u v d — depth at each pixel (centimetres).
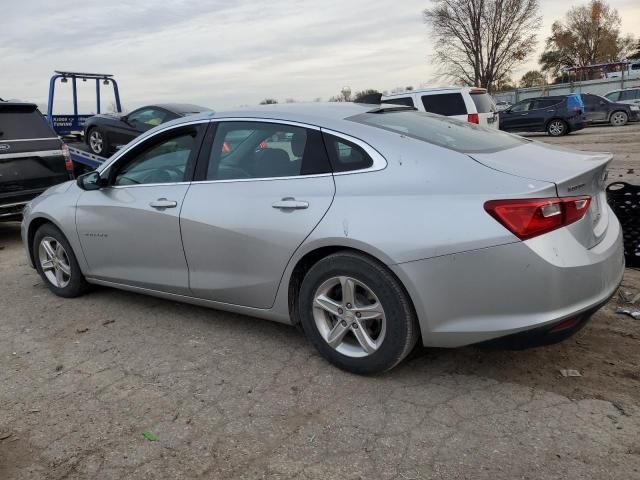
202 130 409
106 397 337
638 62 4572
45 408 328
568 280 288
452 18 4834
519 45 4825
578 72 6738
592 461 260
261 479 260
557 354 363
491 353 368
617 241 334
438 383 335
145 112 1244
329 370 357
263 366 367
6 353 405
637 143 1631
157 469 270
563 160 335
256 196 365
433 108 1267
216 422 306
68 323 456
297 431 295
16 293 542
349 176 335
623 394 313
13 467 276
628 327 396
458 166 311
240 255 373
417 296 307
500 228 286
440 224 298
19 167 746
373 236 312
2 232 887
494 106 1338
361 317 333
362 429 294
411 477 256
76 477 267
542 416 296
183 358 384
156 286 434
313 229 335
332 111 375
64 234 490
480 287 293
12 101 782
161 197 413
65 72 1410
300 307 358
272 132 374
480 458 266
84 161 1221
